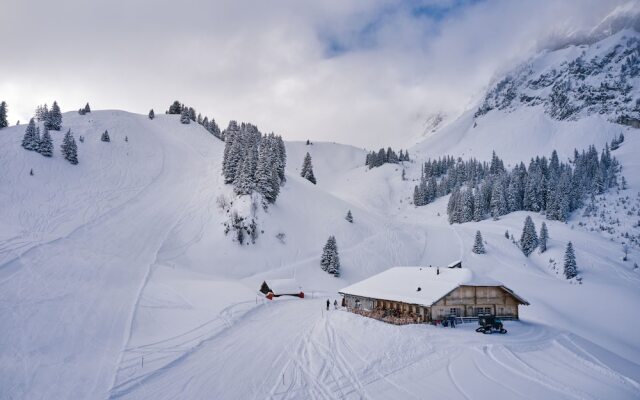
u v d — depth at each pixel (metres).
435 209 177.12
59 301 42.22
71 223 75.75
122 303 45.44
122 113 164.75
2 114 121.75
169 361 31.22
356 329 41.38
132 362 30.69
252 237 90.06
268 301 60.84
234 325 44.25
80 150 113.94
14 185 85.00
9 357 29.44
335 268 87.94
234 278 78.00
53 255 57.88
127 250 72.00
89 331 36.25
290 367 30.11
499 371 29.14
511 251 107.75
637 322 67.50
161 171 117.56
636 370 34.72
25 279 46.84
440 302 46.38
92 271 55.22
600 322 68.31
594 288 81.62
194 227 89.94
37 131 104.06
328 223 109.62
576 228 127.19
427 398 24.36
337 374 28.56
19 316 36.69
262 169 102.94
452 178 199.12
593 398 24.55
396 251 106.50
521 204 157.25
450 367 29.81
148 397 25.00
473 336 38.88
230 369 29.81
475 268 96.38
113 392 25.48
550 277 91.88
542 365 31.11
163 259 74.06
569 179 154.12
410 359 31.55
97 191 94.94
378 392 25.34
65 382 26.69
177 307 48.19
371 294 53.31
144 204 94.50
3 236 61.16
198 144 154.88
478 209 147.75
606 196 153.75
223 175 112.94
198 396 25.00
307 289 78.38
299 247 95.19
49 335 34.00
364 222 119.12
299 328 43.28
